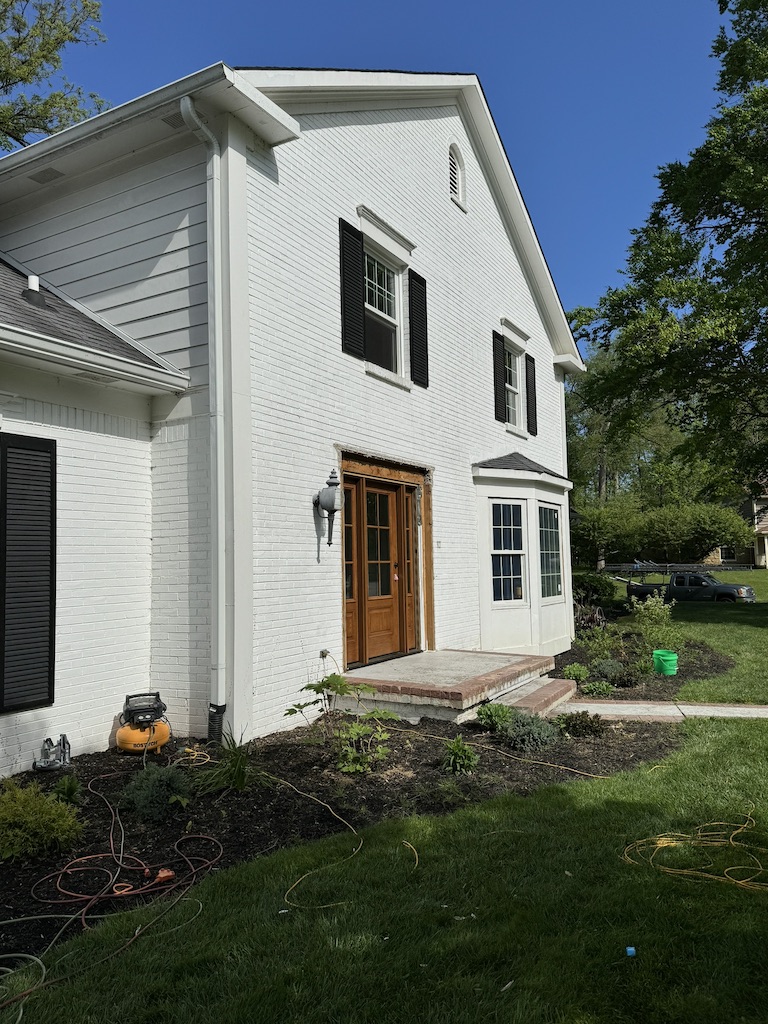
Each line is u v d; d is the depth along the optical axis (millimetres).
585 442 37375
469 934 2918
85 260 7020
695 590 26703
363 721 6535
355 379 7969
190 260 6371
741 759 5492
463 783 5004
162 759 5547
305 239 7219
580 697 8195
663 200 17531
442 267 10328
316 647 6965
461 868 3576
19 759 5242
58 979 2641
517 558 11453
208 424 6191
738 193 15148
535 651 11289
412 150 9688
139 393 6367
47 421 5621
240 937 2908
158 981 2596
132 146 6535
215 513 5965
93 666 5852
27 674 5316
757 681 9047
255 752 5570
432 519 9539
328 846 3867
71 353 5320
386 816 4410
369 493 8359
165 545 6371
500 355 12125
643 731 6496
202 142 6309
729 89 16562
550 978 2609
